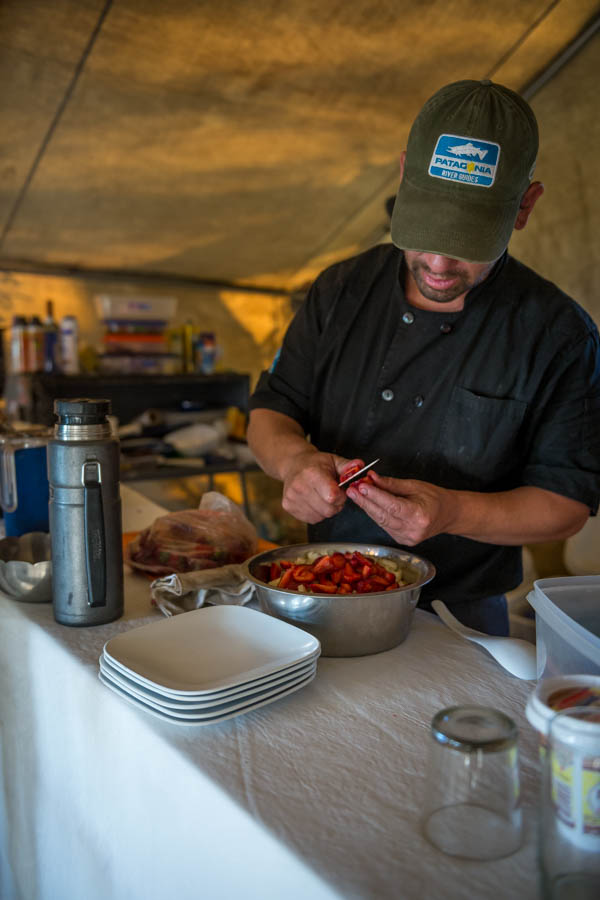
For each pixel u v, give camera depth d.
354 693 0.88
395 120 2.79
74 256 3.30
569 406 1.29
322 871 0.57
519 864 0.58
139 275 3.57
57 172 2.71
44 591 1.12
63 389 3.27
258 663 0.87
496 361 1.32
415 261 1.12
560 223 2.89
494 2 2.30
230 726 0.79
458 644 1.04
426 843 0.61
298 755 0.74
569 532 1.26
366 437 1.42
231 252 3.51
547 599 0.82
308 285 3.96
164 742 0.75
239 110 2.59
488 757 0.58
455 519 1.14
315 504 1.08
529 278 1.35
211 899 0.69
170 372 3.51
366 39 2.36
